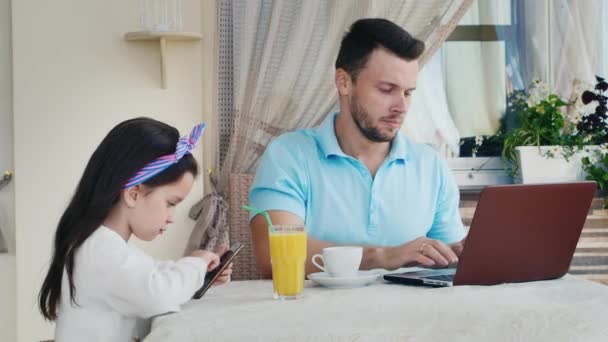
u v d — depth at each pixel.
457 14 3.01
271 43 2.99
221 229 2.98
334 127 2.17
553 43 3.18
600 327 1.16
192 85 3.10
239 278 2.81
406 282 1.65
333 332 1.16
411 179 2.14
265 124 3.01
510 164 3.12
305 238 1.51
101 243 1.43
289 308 1.36
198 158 3.10
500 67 3.20
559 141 3.07
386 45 2.01
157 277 1.40
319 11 3.00
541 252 1.67
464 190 3.07
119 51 3.07
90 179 1.49
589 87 3.15
